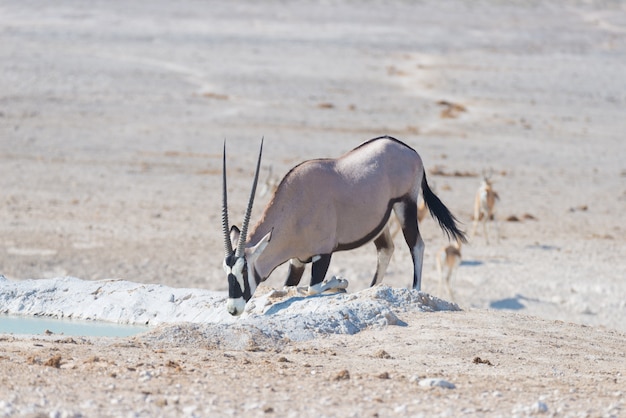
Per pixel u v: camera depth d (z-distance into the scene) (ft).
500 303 222.07
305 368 99.60
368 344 116.78
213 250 272.31
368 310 127.95
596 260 272.31
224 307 139.03
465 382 96.02
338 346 115.55
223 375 93.50
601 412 83.30
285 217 134.31
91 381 88.17
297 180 135.85
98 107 546.67
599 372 108.88
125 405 80.02
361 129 517.14
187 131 494.59
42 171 390.01
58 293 153.07
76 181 373.40
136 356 102.17
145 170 401.90
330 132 506.48
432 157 454.40
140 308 145.48
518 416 80.94
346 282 143.43
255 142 473.26
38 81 618.85
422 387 91.76
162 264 252.21
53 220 303.89
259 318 123.13
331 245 137.80
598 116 593.42
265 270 133.28
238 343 113.70
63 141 456.45
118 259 255.70
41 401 79.92
